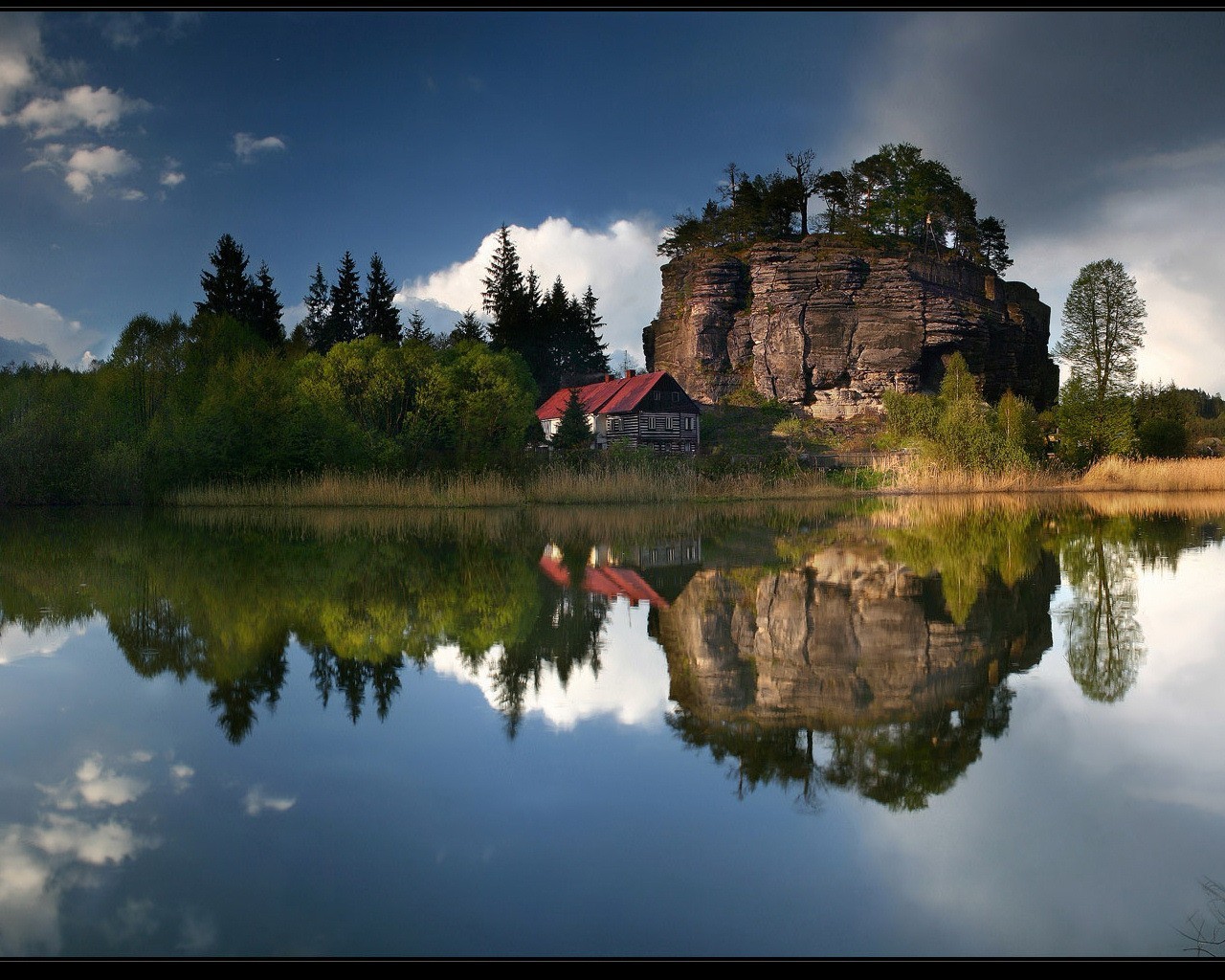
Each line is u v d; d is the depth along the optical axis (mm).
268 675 8148
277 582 13695
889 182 76438
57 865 4496
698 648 9055
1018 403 51125
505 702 7223
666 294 76938
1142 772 5613
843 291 64812
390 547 18594
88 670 8359
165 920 4008
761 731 6434
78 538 21172
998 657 8531
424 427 38438
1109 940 3822
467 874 4398
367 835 4816
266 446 35875
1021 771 5645
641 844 4664
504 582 13625
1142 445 49469
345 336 67875
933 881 4285
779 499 35844
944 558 16062
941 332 64562
